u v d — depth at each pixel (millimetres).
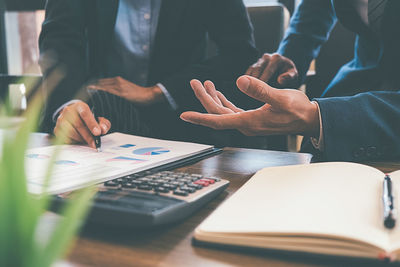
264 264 285
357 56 1211
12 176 133
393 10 940
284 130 651
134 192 392
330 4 1297
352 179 422
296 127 645
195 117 645
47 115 1047
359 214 319
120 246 319
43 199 149
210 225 324
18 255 131
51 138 921
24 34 2938
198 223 374
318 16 1305
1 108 142
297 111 620
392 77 1014
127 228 333
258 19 1809
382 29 978
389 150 648
